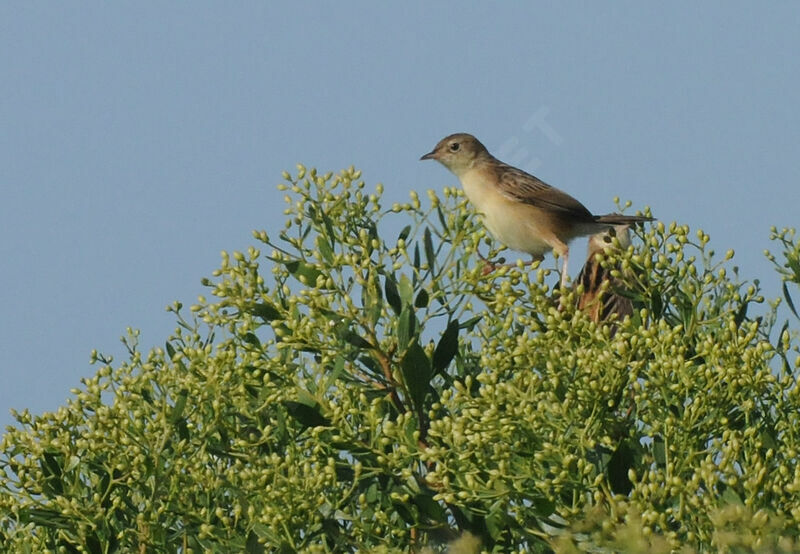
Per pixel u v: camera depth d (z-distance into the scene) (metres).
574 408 10.90
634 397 11.55
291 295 12.20
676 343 11.56
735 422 11.87
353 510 12.75
